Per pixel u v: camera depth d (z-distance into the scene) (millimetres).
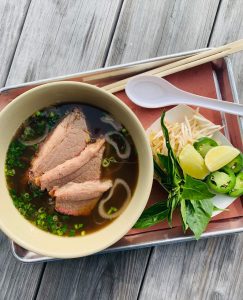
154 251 634
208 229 580
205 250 634
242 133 583
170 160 535
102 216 533
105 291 630
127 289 631
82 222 534
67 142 537
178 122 587
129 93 580
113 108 514
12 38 639
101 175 538
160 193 576
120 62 641
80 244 520
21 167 532
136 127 503
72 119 533
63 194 535
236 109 574
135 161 530
